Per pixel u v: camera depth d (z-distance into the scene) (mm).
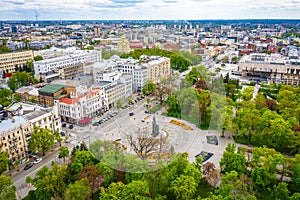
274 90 163500
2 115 98250
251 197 59781
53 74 177875
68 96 99500
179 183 62156
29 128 90500
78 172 68875
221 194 61562
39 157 90562
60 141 95188
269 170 71562
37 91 131375
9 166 79312
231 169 73875
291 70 191375
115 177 64688
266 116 96562
